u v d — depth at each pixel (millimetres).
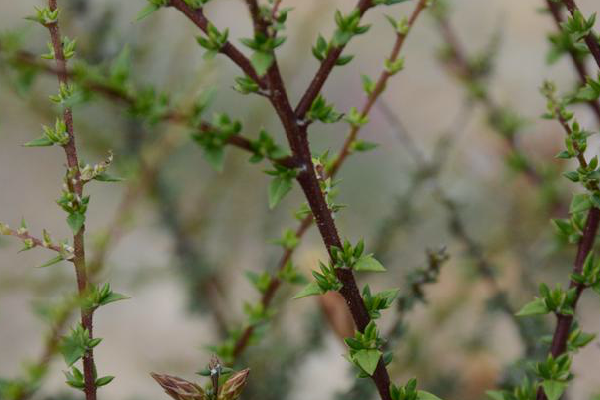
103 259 509
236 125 411
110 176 427
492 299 625
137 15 407
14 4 907
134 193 552
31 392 462
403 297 527
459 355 712
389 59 499
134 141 648
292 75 747
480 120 709
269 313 533
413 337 657
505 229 704
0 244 435
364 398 567
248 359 606
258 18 402
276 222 742
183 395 423
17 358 932
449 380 680
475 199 796
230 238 737
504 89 870
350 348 422
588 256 441
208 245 715
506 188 758
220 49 407
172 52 708
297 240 530
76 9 654
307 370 786
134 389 904
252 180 747
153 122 409
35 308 451
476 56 689
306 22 739
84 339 429
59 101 422
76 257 428
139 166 562
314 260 583
